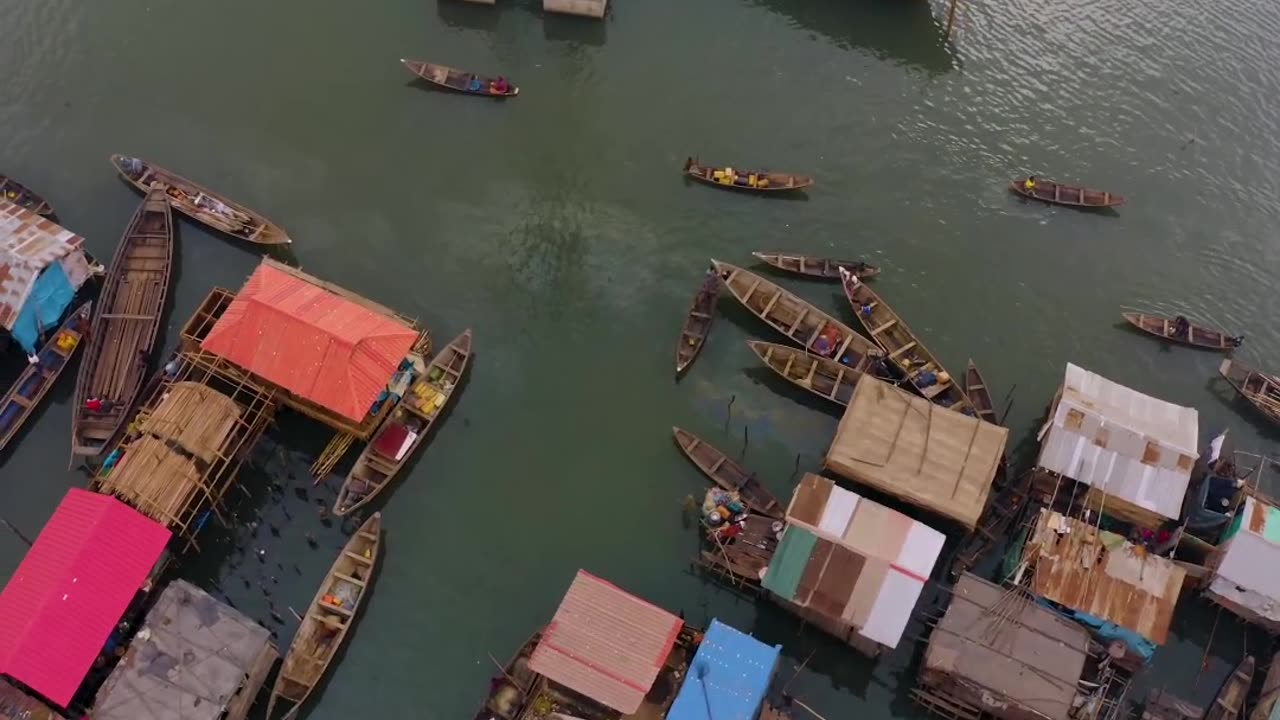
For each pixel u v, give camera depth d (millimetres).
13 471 43688
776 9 61312
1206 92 59438
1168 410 43688
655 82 57656
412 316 48562
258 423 43688
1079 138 56969
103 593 37406
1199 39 61875
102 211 50719
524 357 47625
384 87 56312
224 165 52906
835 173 54656
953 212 53656
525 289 49656
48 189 51375
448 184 53000
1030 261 52125
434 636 40812
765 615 41406
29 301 44438
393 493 43781
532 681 39156
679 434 44969
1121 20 62438
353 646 40375
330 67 56969
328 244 50469
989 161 55688
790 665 40438
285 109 55188
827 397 45969
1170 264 52562
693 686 36156
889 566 38250
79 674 36156
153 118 54406
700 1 61469
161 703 35750
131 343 45719
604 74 57750
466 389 46500
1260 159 56844
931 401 45875
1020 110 57844
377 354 42656
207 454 40750
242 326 42938
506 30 59250
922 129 56719
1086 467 41969
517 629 41125
